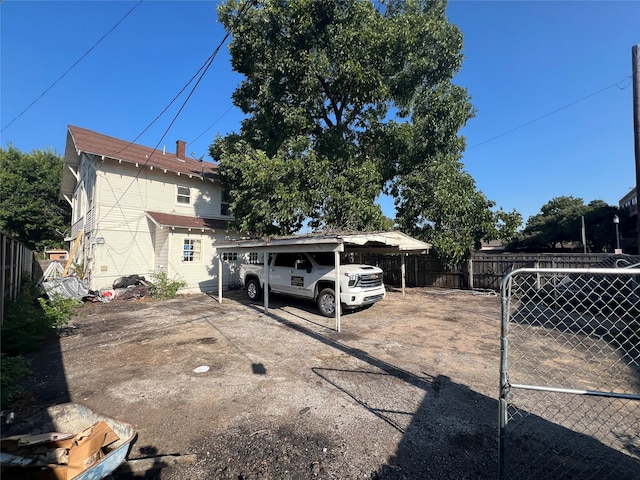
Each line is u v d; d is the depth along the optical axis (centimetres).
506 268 1312
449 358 546
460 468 274
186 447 304
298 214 1272
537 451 297
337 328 724
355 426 338
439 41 1306
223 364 523
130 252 1377
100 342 655
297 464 280
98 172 1300
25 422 308
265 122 1301
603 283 692
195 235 1439
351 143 1349
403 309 975
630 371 480
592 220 3266
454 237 1317
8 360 428
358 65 1093
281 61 1155
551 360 530
